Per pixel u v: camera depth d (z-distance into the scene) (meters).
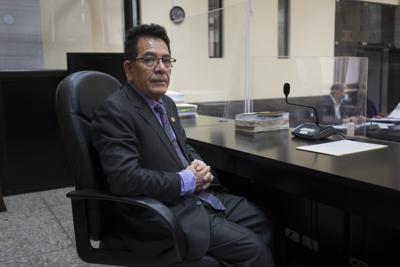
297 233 1.96
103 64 3.00
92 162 1.22
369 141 1.65
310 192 1.20
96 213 1.25
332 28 4.97
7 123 3.13
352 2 5.09
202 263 1.17
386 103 5.15
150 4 3.69
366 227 1.65
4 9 3.50
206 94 3.09
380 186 0.97
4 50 3.55
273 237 1.42
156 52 1.30
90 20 3.86
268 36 4.46
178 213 1.20
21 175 3.22
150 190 1.16
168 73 1.35
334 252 1.77
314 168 1.16
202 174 1.30
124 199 1.13
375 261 1.63
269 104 2.77
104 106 1.22
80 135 1.20
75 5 3.79
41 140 3.27
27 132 3.21
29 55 3.66
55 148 3.33
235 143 1.62
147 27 1.32
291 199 1.95
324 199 1.15
